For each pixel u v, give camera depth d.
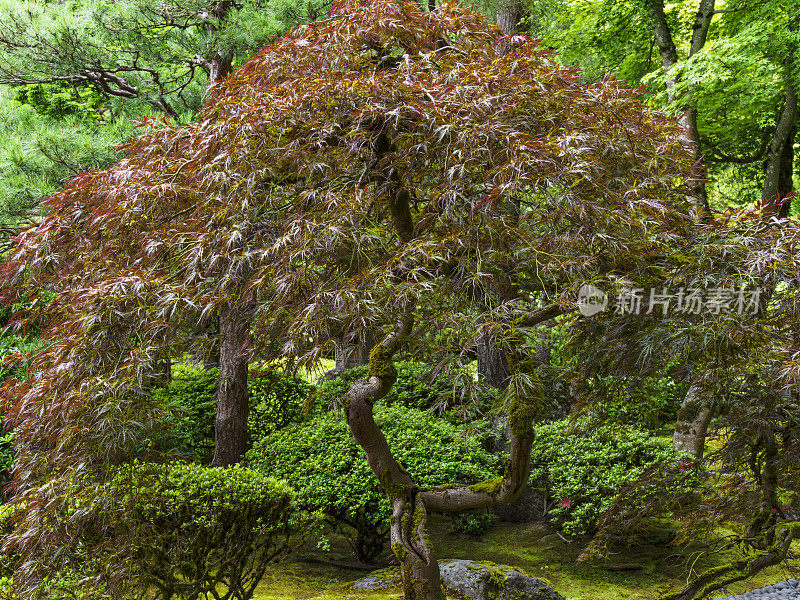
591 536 4.96
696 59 7.34
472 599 3.58
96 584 2.67
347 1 2.66
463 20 2.67
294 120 2.29
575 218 2.21
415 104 2.22
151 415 2.31
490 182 2.18
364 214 2.19
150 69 7.48
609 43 9.13
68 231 2.45
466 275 2.20
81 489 2.36
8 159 5.95
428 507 2.65
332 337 2.12
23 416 2.45
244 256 2.09
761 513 3.35
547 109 2.38
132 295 2.16
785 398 2.92
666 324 2.42
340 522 5.38
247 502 3.20
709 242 2.39
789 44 8.00
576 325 2.77
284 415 5.90
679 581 4.27
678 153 2.71
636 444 4.95
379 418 5.12
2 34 6.57
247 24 6.43
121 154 6.22
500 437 5.28
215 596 3.21
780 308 2.41
